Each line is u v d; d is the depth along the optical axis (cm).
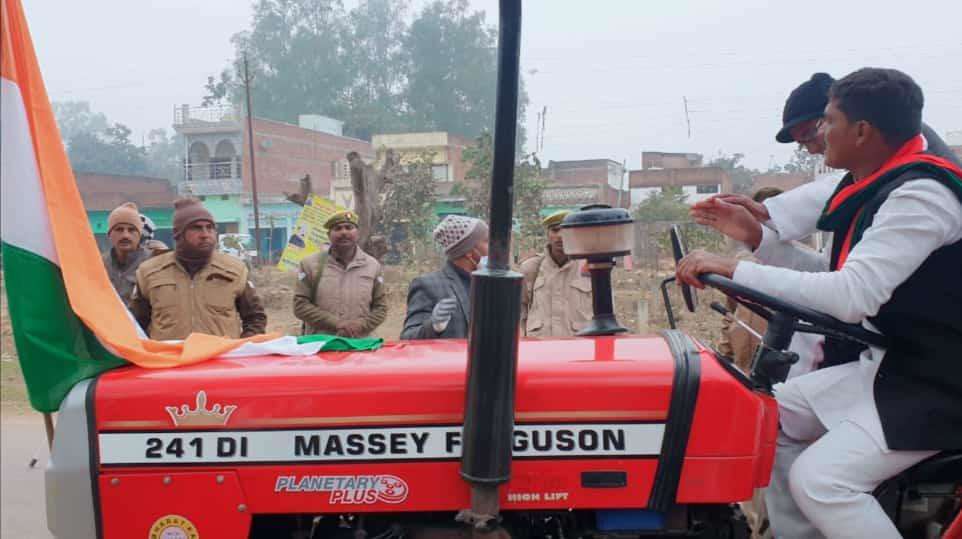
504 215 205
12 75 228
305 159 4325
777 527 257
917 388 233
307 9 5778
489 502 211
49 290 233
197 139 4191
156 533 223
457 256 403
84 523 224
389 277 2239
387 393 222
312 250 1371
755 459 220
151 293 468
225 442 223
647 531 228
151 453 224
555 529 238
